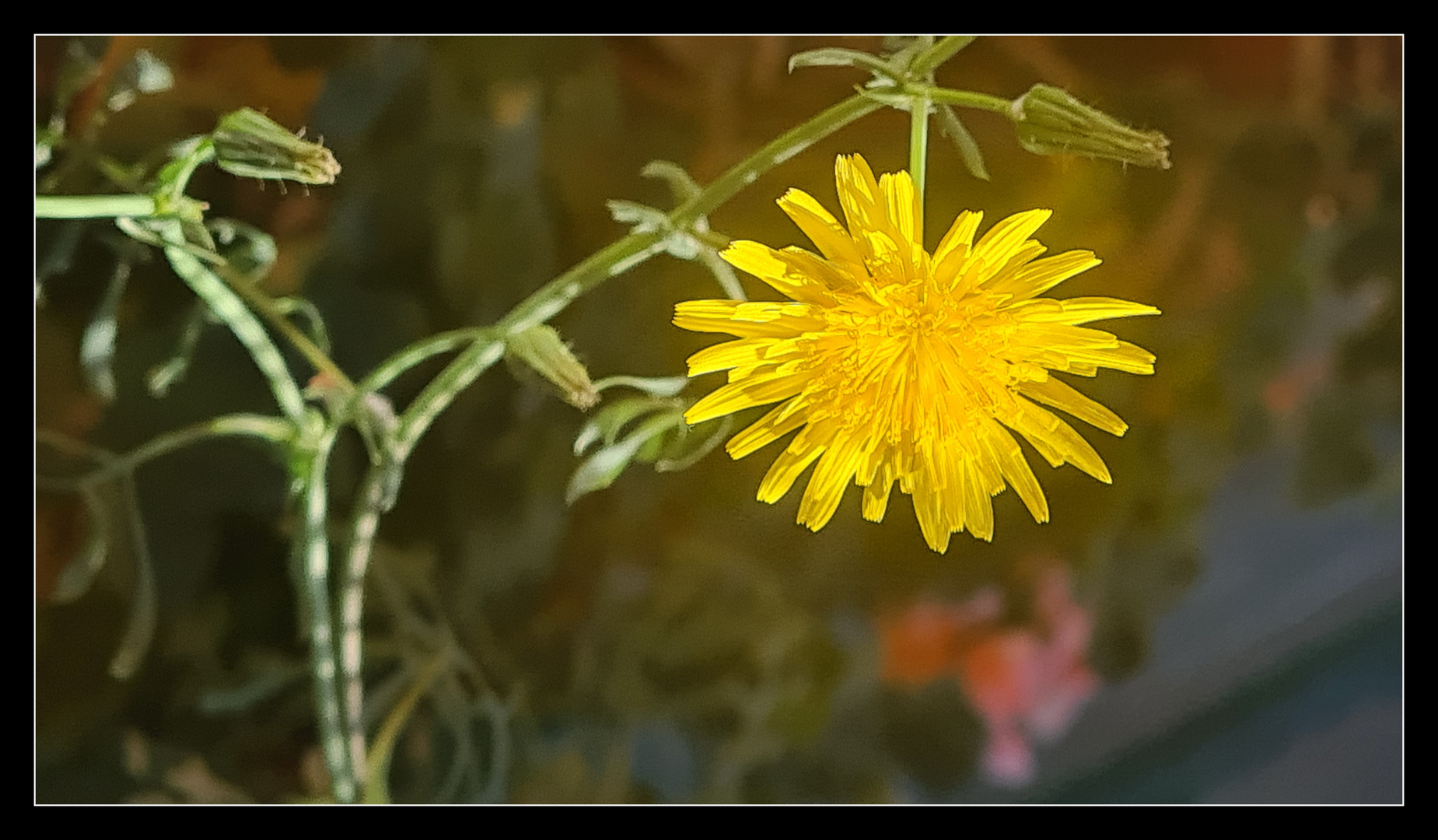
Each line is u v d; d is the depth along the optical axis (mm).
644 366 325
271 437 283
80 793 316
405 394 323
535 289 324
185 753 319
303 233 321
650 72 324
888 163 326
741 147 326
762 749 331
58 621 318
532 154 323
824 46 324
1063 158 270
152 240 273
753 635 332
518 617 329
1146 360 274
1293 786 330
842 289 273
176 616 321
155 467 319
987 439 277
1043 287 275
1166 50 329
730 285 278
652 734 330
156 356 318
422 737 325
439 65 321
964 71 328
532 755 326
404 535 325
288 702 323
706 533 332
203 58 313
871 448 277
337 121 320
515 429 327
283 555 323
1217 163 332
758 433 278
